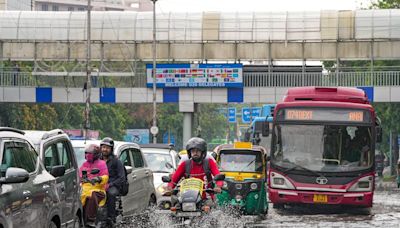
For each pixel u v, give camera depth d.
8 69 68.75
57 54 58.66
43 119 79.62
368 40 56.06
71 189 14.10
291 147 25.69
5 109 72.12
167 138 110.69
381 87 54.69
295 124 25.80
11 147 11.63
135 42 58.09
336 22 56.12
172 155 25.81
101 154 18.02
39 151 13.36
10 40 58.25
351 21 55.97
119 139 101.06
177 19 57.72
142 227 19.45
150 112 109.94
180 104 56.41
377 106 67.38
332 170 25.23
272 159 25.75
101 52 58.31
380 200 33.00
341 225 21.09
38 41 58.28
